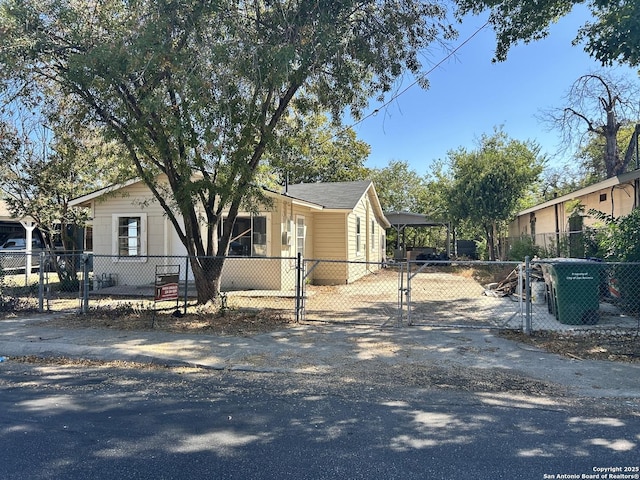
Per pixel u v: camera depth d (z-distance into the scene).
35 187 13.80
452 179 24.61
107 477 3.12
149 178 9.26
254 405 4.59
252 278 13.77
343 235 16.88
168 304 10.52
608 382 5.22
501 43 10.14
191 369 5.98
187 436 3.81
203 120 7.30
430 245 41.81
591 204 14.97
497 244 26.30
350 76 8.88
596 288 8.08
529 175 21.53
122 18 8.02
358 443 3.66
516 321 8.69
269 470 3.21
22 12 7.52
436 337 7.43
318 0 7.59
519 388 5.07
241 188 8.78
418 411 4.39
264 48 7.53
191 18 7.25
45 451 3.52
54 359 6.52
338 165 32.06
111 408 4.51
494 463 3.31
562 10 9.26
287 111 10.05
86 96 8.30
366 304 11.23
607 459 3.37
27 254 10.21
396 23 8.45
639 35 7.11
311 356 6.39
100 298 12.03
